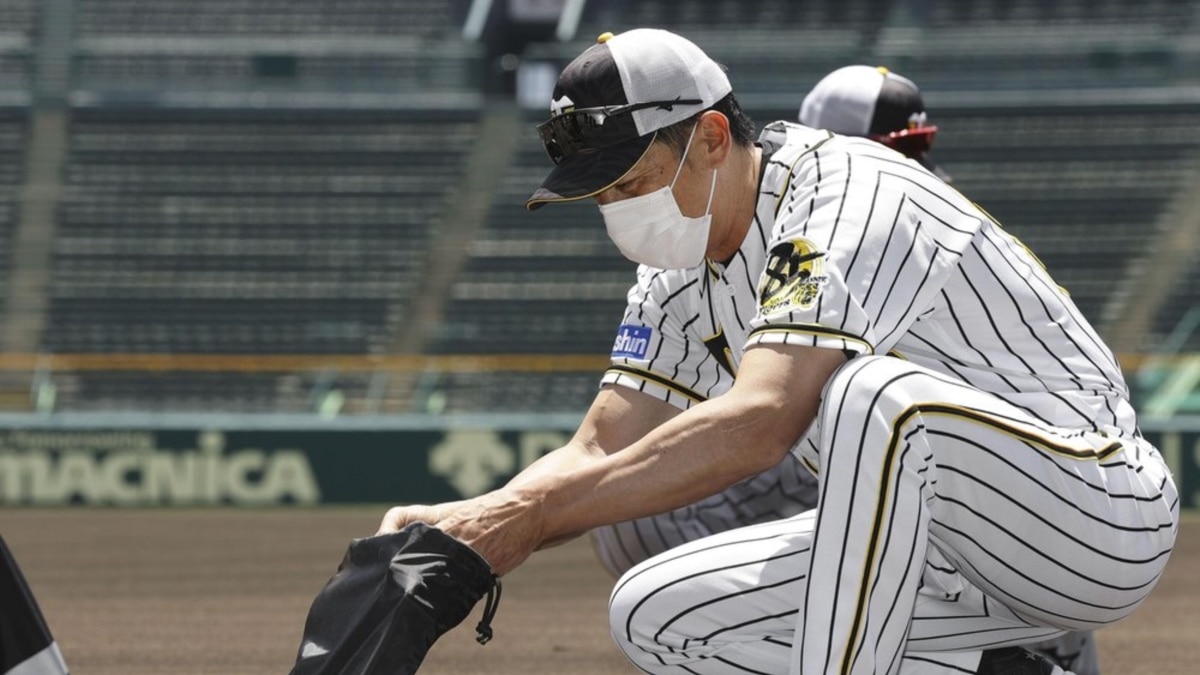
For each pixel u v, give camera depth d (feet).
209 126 134.10
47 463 87.86
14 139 133.08
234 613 40.63
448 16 151.53
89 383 109.70
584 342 115.24
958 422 14.24
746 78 141.08
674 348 17.39
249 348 115.24
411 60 142.31
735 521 22.39
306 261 122.31
